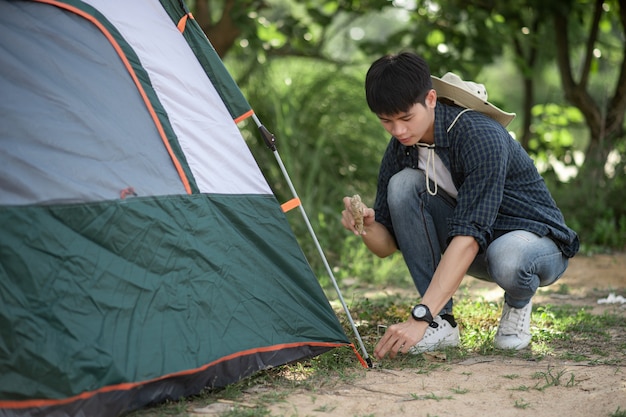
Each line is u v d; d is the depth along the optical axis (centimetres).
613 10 898
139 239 288
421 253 355
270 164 755
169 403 284
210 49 336
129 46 311
